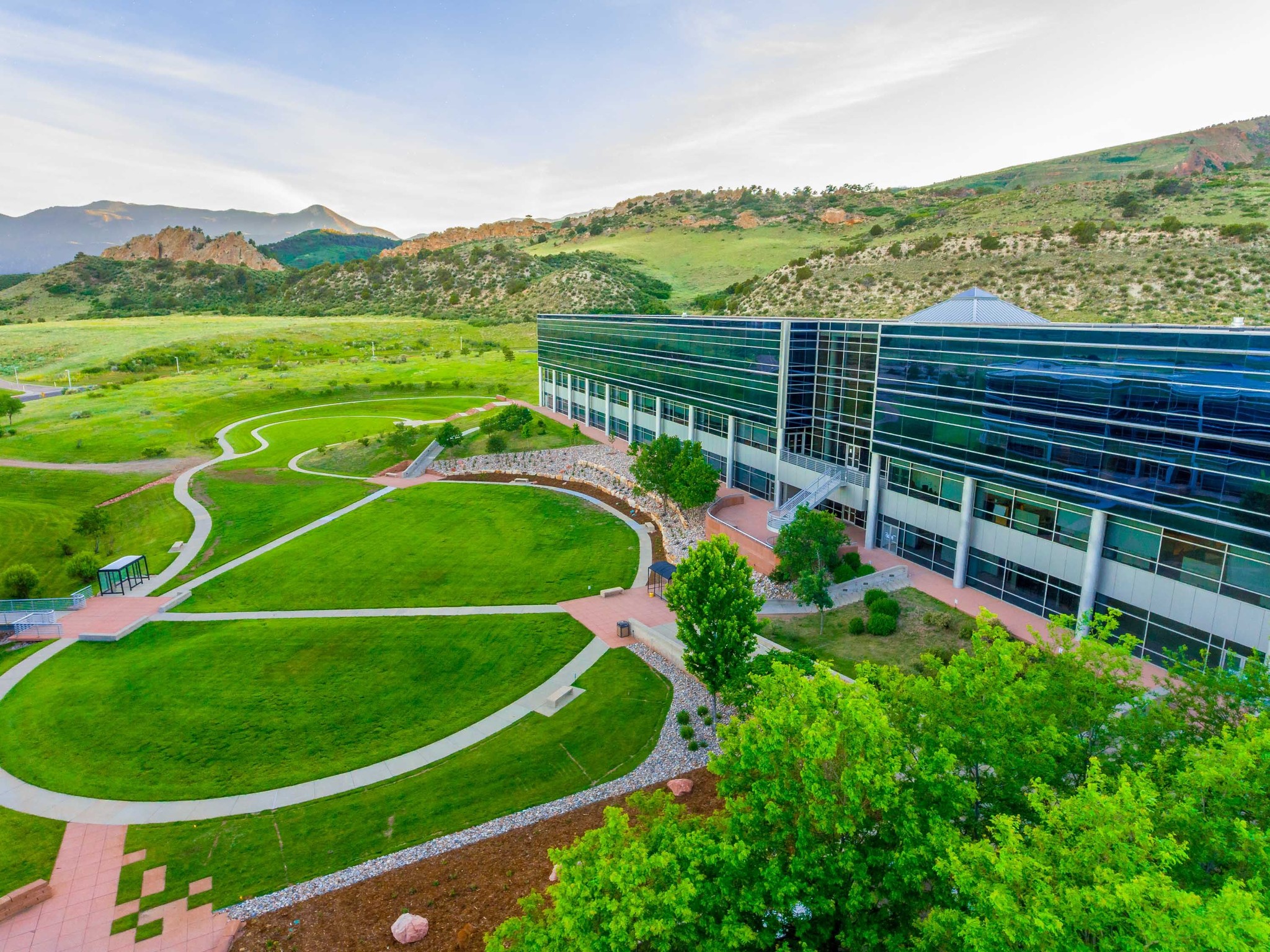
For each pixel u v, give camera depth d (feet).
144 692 124.47
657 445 203.82
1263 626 98.37
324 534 207.41
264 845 86.02
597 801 91.04
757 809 56.39
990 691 63.57
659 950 46.06
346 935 71.46
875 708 56.54
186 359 504.43
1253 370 94.58
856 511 176.35
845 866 51.06
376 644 139.74
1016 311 155.53
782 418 188.55
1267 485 94.94
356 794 95.40
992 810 60.13
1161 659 112.57
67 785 99.96
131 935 72.79
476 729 110.32
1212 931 34.55
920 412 148.66
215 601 164.66
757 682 67.87
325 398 409.28
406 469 269.85
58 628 151.53
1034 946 38.68
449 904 74.90
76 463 276.21
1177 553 108.06
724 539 105.09
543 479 257.14
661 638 132.77
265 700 120.57
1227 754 51.88
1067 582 124.57
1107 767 60.59
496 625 146.10
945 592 143.23
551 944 47.75
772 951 52.60
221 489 248.73
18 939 72.69
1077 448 118.52
